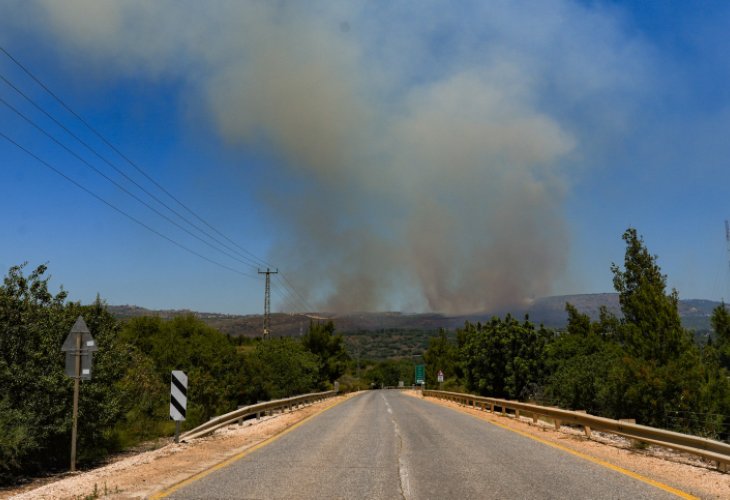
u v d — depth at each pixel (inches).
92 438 580.1
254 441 657.0
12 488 447.2
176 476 418.6
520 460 484.1
